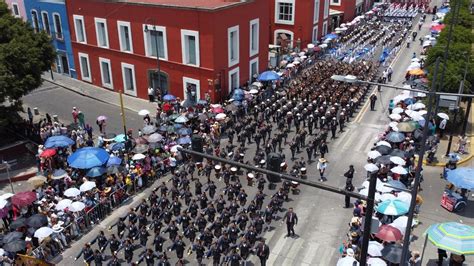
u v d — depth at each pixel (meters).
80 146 31.38
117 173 25.69
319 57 54.44
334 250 20.47
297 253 20.33
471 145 30.31
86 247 19.45
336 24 70.50
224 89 39.16
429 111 13.58
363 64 47.53
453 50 34.72
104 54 45.28
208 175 26.14
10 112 32.69
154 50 40.81
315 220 22.89
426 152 28.17
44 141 32.22
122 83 44.94
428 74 34.72
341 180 26.80
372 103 37.66
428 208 23.41
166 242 21.61
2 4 34.00
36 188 24.88
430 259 19.39
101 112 40.16
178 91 40.62
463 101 37.25
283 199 23.83
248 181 26.41
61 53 50.38
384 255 17.02
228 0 39.56
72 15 46.62
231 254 18.75
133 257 20.41
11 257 19.84
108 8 42.41
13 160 31.91
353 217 21.45
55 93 46.03
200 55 37.59
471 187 21.36
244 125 32.59
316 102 35.97
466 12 51.66
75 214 22.55
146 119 35.25
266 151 28.22
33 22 51.47
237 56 40.34
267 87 40.91
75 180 25.95
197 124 33.59
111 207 24.52
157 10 38.56
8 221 22.94
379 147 26.64
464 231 16.61
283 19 58.56
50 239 20.80
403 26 71.62
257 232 20.80
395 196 20.64
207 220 22.25
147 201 24.59
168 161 28.28
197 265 19.92
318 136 30.17
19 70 32.12
